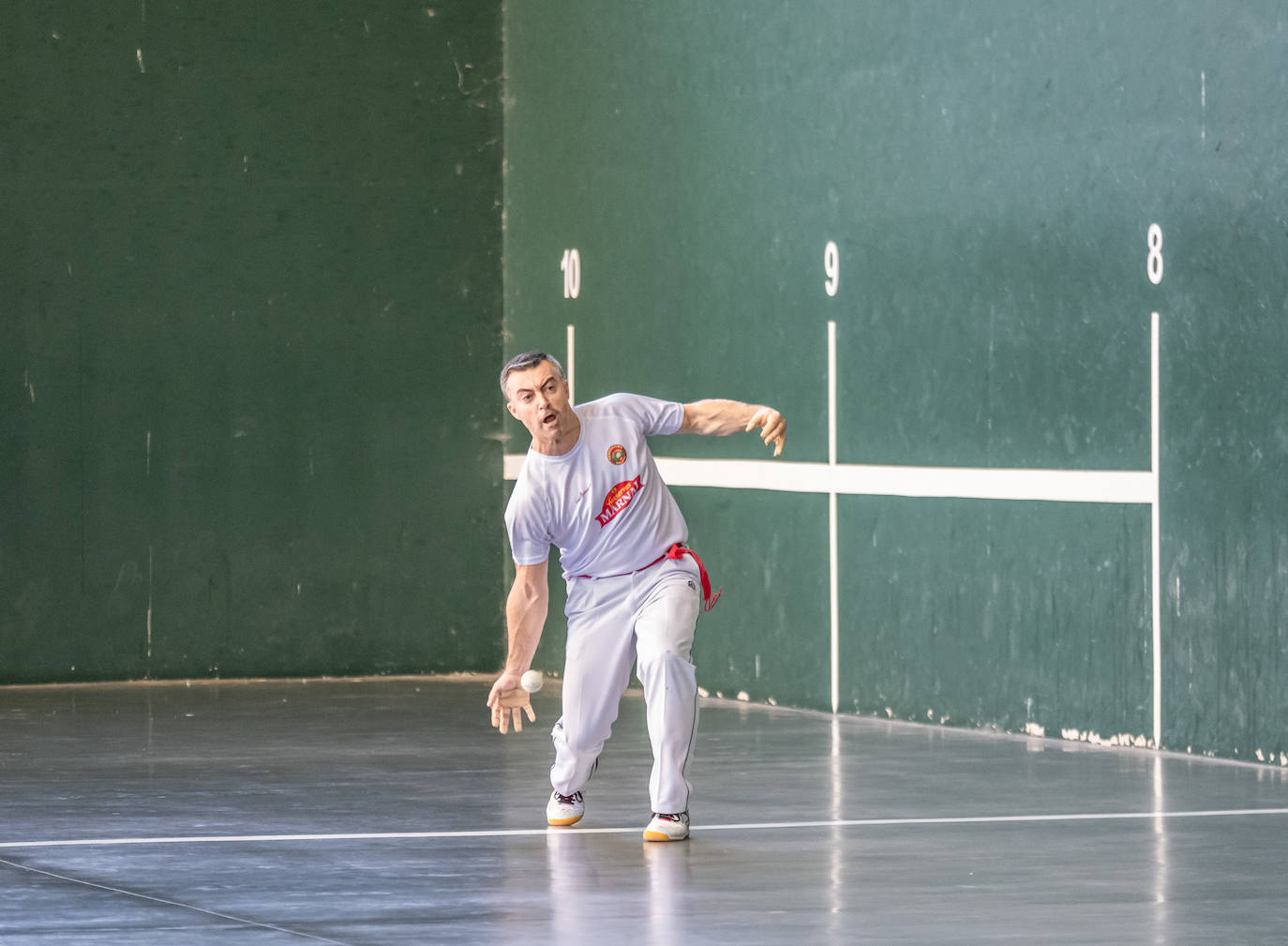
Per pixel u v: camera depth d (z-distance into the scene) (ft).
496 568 79.87
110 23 74.64
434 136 78.69
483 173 79.41
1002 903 35.35
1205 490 53.83
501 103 79.51
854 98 64.13
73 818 44.80
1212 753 53.88
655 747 41.52
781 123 66.85
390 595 78.38
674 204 71.20
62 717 64.34
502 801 47.14
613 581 41.91
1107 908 34.96
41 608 74.33
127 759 54.60
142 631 75.46
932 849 40.65
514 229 79.20
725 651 69.72
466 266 79.25
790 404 66.74
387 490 78.28
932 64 61.57
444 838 42.06
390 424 78.28
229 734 60.13
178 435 75.72
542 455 41.14
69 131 74.28
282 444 77.00
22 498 73.92
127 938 32.65
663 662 40.86
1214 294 53.52
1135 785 49.34
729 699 69.41
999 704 59.77
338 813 45.44
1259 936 32.73
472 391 79.41
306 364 77.15
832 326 65.10
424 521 78.79
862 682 64.18
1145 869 38.52
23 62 73.67
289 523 77.10
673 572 41.81
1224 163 53.21
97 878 37.70
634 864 38.99
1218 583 53.57
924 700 62.13
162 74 75.36
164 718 64.13
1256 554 52.54
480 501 79.56
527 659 42.39
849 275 64.49
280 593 77.05
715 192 69.46
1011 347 59.26
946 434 61.31
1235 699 53.26
